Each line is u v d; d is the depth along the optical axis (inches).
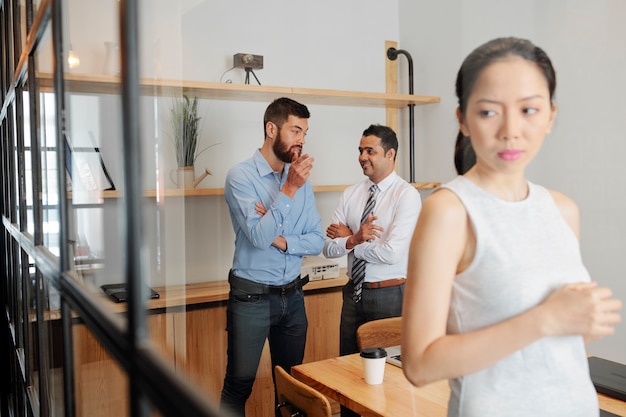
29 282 54.3
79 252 31.2
